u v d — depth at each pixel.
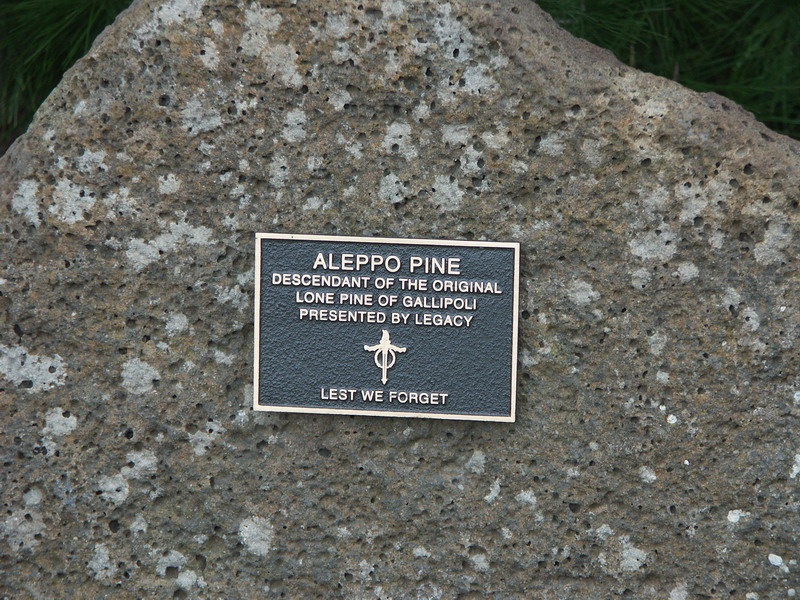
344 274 1.29
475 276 1.28
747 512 1.29
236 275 1.30
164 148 1.29
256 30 1.27
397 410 1.30
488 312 1.28
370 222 1.29
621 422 1.29
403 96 1.27
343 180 1.29
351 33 1.26
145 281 1.30
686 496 1.30
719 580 1.30
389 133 1.28
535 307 1.29
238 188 1.29
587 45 1.29
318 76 1.27
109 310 1.31
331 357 1.29
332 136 1.28
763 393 1.28
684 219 1.26
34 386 1.31
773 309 1.27
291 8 1.26
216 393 1.31
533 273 1.28
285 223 1.29
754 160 1.25
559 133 1.26
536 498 1.31
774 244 1.26
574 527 1.31
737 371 1.28
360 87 1.27
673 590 1.31
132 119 1.28
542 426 1.30
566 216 1.27
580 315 1.28
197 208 1.29
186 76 1.28
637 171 1.26
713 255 1.27
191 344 1.31
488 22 1.26
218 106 1.28
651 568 1.31
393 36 1.26
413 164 1.28
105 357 1.31
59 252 1.30
